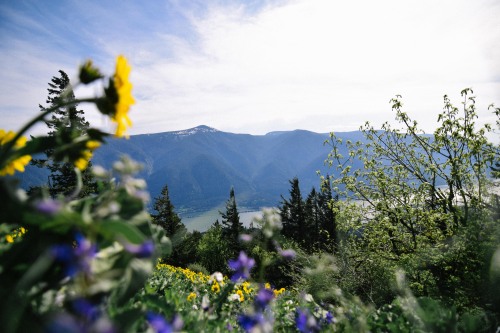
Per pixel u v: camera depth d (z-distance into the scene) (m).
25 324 1.34
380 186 13.02
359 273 11.93
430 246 10.77
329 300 3.86
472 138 10.92
